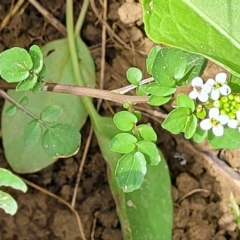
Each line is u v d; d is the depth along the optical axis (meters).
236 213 0.10
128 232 0.10
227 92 0.07
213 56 0.07
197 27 0.07
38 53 0.07
